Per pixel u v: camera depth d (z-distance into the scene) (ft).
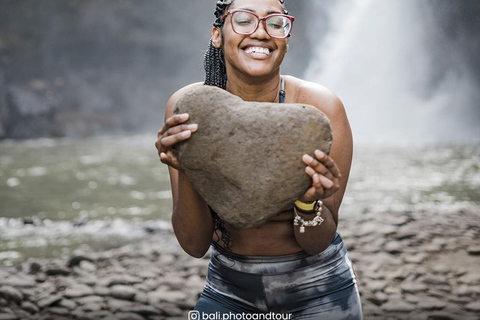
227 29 6.26
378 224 22.91
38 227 26.37
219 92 5.56
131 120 115.44
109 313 13.60
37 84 102.73
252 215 5.53
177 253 20.03
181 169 5.90
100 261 19.24
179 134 5.40
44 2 111.96
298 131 5.29
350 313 6.91
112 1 118.32
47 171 47.96
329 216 6.43
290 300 6.97
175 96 7.13
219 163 5.45
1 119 92.73
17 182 41.45
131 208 31.24
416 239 20.52
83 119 102.37
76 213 29.73
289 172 5.33
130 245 22.35
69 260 18.93
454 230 22.00
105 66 119.24
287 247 6.91
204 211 6.54
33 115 95.71
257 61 6.18
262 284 6.98
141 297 14.92
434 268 16.94
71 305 14.30
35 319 13.50
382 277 16.21
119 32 117.91
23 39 109.40
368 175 42.24
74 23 114.21
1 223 27.12
